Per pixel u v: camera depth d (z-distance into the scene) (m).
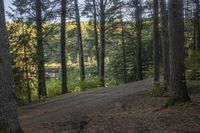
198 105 13.18
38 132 12.17
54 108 18.22
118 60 51.88
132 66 50.81
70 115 15.03
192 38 48.50
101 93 23.56
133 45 50.03
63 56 30.83
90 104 18.17
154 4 21.12
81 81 34.84
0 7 9.37
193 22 43.53
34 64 25.58
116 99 18.84
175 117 11.91
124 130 11.06
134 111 14.24
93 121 12.90
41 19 28.06
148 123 11.60
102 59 38.44
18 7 26.61
